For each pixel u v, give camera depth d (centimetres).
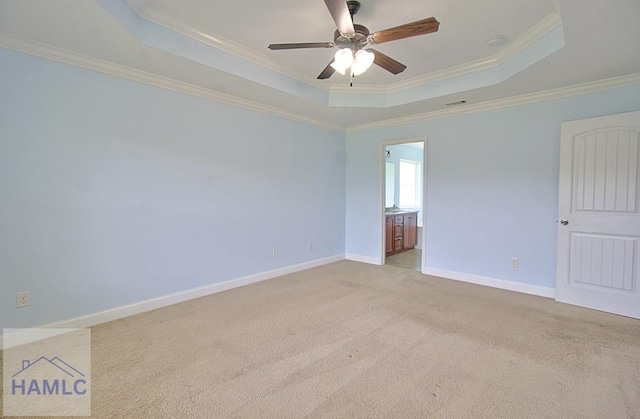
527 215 365
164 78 309
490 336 253
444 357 222
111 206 284
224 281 374
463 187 414
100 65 271
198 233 348
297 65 336
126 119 291
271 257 427
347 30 205
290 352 228
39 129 245
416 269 480
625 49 242
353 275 443
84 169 268
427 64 330
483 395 181
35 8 193
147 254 309
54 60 250
